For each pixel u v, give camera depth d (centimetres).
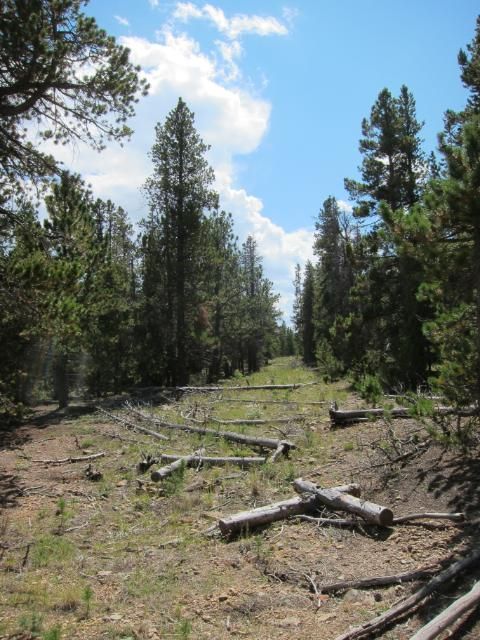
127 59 1060
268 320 6297
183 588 597
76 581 641
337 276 3697
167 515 871
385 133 2378
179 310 3064
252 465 1095
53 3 959
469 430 737
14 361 1753
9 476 1230
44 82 987
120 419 1862
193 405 2009
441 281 687
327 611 524
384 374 1277
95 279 2041
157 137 3109
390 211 697
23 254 1165
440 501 736
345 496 758
